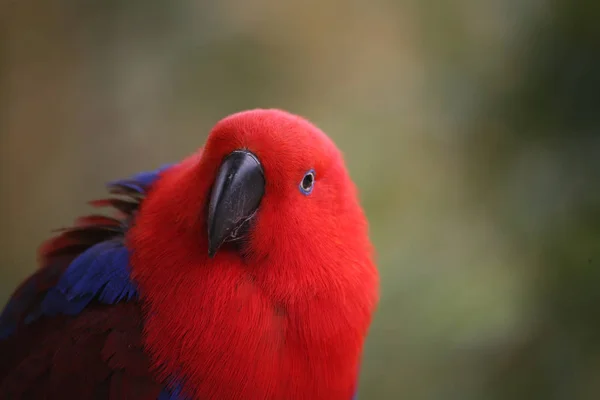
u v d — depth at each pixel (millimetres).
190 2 12484
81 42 12422
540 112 7160
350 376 5246
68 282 5098
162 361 4625
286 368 4730
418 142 10031
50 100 12438
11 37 12070
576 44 6824
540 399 7121
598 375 6824
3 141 12281
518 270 7488
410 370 8531
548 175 7070
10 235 12219
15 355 5301
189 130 12594
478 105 8367
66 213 12367
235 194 4555
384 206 9930
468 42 9328
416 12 10742
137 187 5703
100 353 4719
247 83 12523
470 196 8531
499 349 7570
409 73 10984
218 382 4566
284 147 4730
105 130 12641
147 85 12656
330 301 4859
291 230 4734
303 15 12555
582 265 6730
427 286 8734
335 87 12352
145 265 4816
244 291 4676
